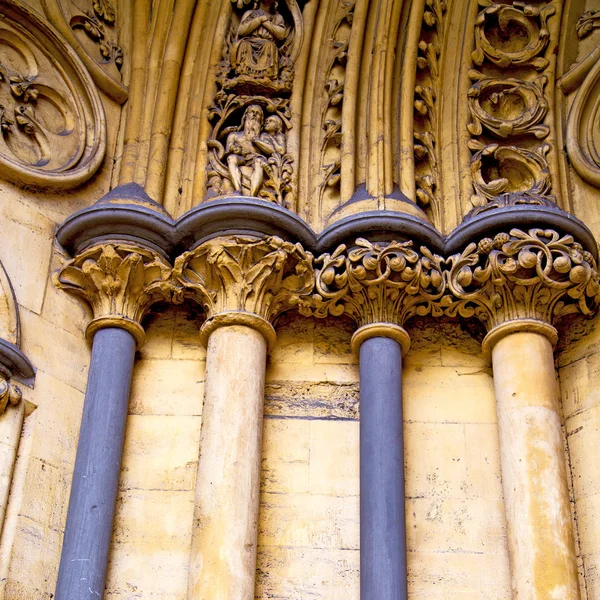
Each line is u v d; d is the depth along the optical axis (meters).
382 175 5.68
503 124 5.91
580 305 5.43
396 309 5.47
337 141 5.90
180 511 5.12
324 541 5.09
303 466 5.27
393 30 6.00
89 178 5.75
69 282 5.44
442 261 5.49
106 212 5.43
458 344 5.62
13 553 4.66
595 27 6.13
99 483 4.94
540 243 5.32
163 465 5.24
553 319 5.49
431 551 5.07
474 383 5.52
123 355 5.32
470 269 5.43
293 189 5.73
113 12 6.25
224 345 5.29
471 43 6.14
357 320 5.55
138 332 5.43
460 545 5.09
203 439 5.07
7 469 4.79
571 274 5.29
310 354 5.58
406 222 5.43
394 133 5.86
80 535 4.80
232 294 5.39
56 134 5.78
